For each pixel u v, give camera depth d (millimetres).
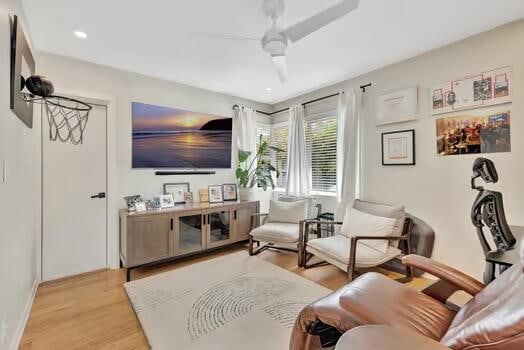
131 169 3232
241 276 2787
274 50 1934
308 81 3555
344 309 1285
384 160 3104
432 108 2693
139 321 1988
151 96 3359
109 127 3037
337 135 3506
